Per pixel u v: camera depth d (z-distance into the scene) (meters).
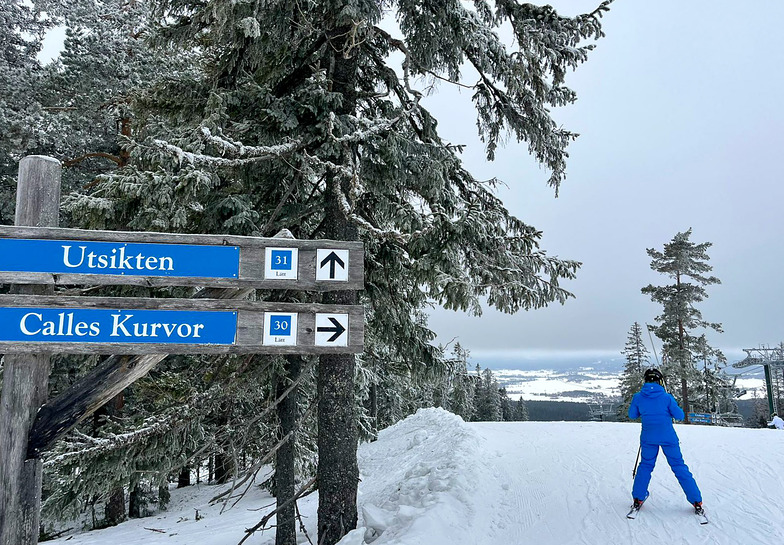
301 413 8.73
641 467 5.57
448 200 6.77
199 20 6.17
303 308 3.97
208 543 9.50
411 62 7.09
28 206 3.69
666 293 30.44
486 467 8.34
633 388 33.97
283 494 8.09
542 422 14.49
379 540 5.56
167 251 3.79
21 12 15.52
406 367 8.05
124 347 3.63
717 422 24.86
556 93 6.73
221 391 6.45
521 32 6.18
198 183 5.05
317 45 6.88
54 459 5.64
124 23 12.99
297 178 6.26
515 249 6.80
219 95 5.85
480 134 7.81
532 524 5.63
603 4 6.08
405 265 7.05
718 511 5.38
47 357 3.67
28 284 3.62
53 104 12.74
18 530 3.40
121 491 14.30
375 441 17.20
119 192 5.39
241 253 3.92
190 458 6.23
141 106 6.81
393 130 6.38
